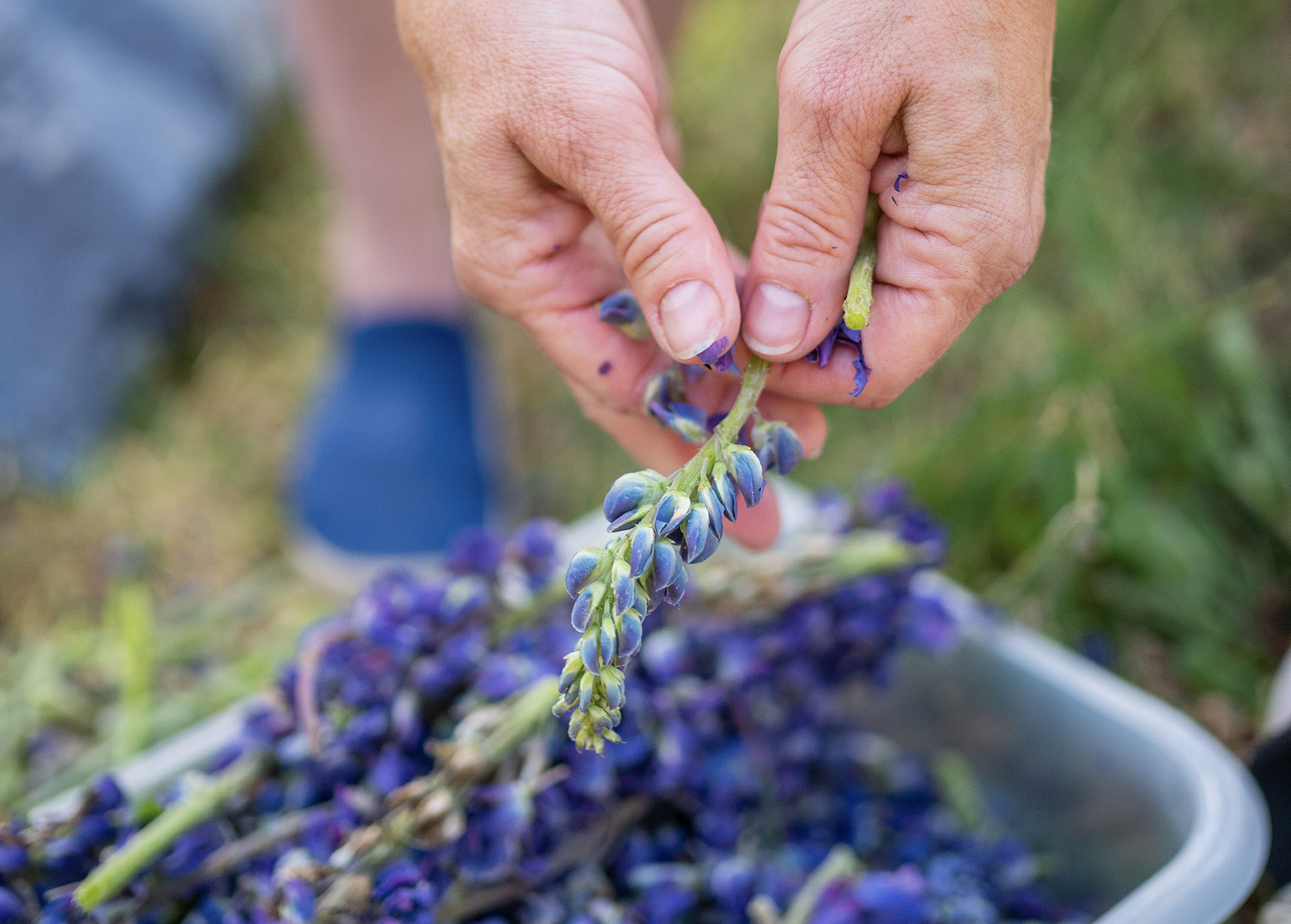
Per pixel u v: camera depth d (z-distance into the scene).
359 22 0.76
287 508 0.94
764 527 0.50
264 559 0.91
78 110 1.02
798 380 0.44
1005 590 0.63
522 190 0.44
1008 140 0.41
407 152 0.83
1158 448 0.76
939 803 0.57
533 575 0.52
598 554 0.39
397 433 0.87
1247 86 0.95
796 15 0.41
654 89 0.43
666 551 0.39
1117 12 0.88
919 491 0.77
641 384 0.46
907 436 0.86
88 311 1.00
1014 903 0.53
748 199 1.01
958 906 0.52
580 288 0.46
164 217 1.06
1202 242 0.89
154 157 1.06
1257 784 0.54
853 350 0.43
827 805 0.56
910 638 0.54
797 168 0.41
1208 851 0.48
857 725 0.61
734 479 0.40
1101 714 0.54
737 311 0.42
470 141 0.43
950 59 0.40
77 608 0.85
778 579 0.53
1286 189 0.90
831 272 0.42
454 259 0.46
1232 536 0.74
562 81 0.42
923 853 0.54
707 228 0.42
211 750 0.52
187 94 1.11
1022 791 0.57
